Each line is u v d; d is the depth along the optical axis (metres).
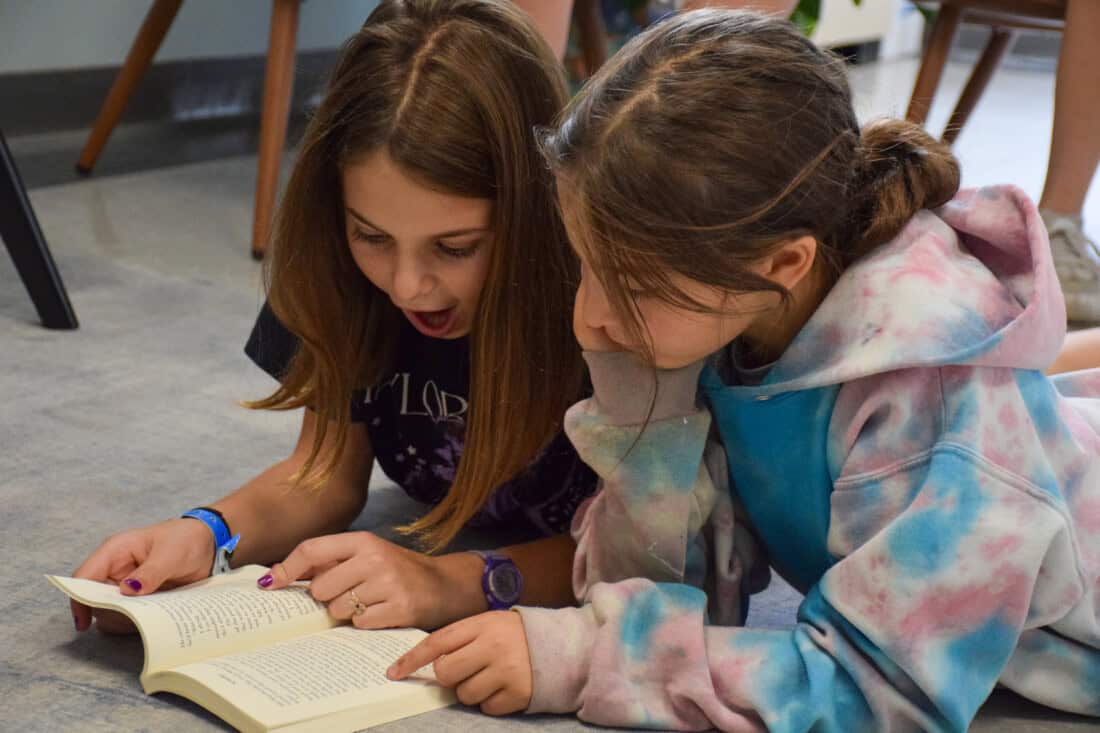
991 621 0.81
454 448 1.14
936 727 0.81
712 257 0.77
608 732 0.84
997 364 0.83
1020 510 0.81
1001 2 2.28
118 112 2.64
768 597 1.12
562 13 1.58
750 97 0.79
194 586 0.95
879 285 0.84
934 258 0.85
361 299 1.06
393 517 1.25
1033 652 0.89
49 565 1.07
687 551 0.95
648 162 0.77
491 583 1.00
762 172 0.78
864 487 0.84
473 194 0.93
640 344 0.81
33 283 1.73
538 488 1.14
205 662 0.84
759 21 0.84
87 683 0.87
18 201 1.69
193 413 1.48
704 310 0.79
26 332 1.73
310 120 0.99
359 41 0.97
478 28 0.95
